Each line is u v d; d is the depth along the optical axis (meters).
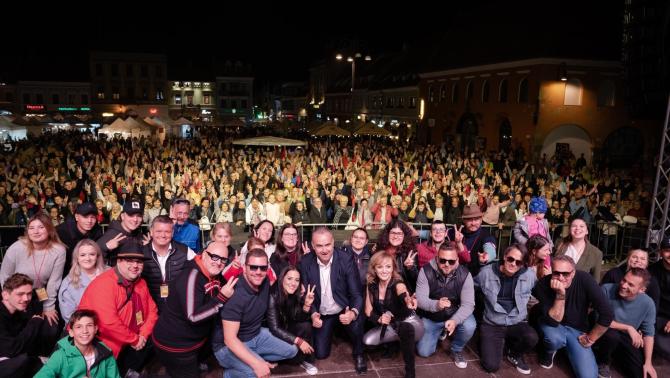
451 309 5.44
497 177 16.39
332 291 5.45
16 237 10.64
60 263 5.36
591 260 6.11
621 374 5.48
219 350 4.76
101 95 60.28
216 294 4.58
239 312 4.57
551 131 27.19
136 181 15.29
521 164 20.80
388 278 5.31
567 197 12.65
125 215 5.67
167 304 4.55
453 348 5.53
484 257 5.93
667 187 6.94
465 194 14.01
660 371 5.43
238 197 11.57
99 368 4.38
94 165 18.94
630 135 26.88
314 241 5.39
